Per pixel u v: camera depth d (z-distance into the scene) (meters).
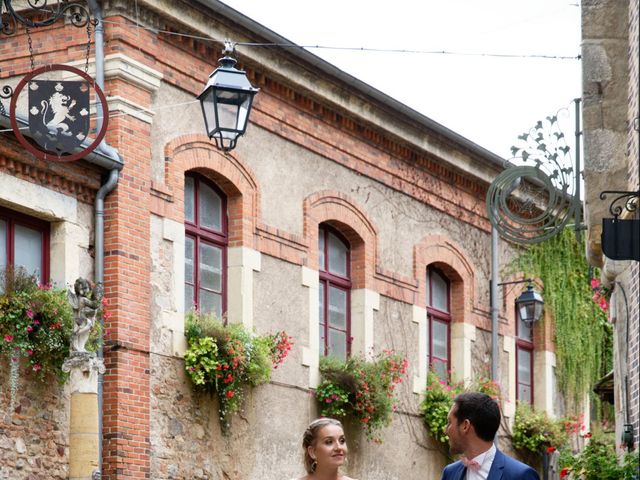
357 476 19.27
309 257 18.86
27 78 11.51
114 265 15.22
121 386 15.07
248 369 16.73
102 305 14.25
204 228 17.22
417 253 21.62
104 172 15.31
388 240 20.91
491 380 23.22
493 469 6.94
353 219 20.05
